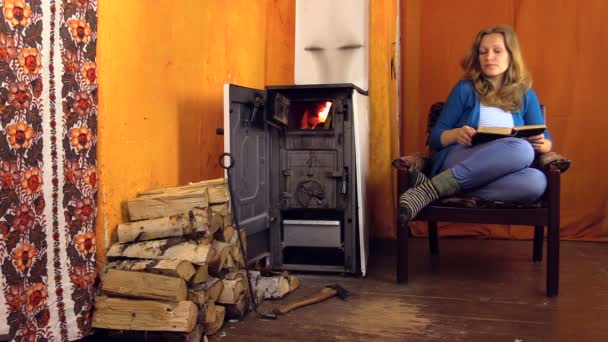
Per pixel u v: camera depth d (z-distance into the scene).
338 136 2.59
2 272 1.52
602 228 3.43
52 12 1.65
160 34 2.22
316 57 3.47
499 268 2.81
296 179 2.65
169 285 1.75
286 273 2.46
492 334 1.89
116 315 1.79
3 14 1.50
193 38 2.47
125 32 2.00
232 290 2.00
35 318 1.63
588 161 3.41
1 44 1.50
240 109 2.40
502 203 2.37
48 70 1.65
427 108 3.60
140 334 1.79
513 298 2.31
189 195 1.95
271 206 2.69
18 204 1.56
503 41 2.59
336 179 2.62
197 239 1.90
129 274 1.79
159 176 2.23
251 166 2.51
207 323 1.84
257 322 2.02
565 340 1.84
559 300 2.28
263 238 2.66
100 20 1.86
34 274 1.62
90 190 1.81
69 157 1.73
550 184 2.32
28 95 1.58
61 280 1.71
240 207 2.39
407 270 2.56
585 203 3.43
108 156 1.91
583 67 3.38
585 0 3.36
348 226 2.64
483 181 2.40
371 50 3.40
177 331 1.74
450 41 3.54
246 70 3.05
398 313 2.12
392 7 3.41
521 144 2.36
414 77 3.61
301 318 2.07
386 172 3.42
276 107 2.51
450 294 2.37
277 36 3.39
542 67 3.43
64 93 1.70
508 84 2.61
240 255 2.26
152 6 2.16
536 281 2.57
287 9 3.45
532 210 2.34
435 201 2.46
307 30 3.47
